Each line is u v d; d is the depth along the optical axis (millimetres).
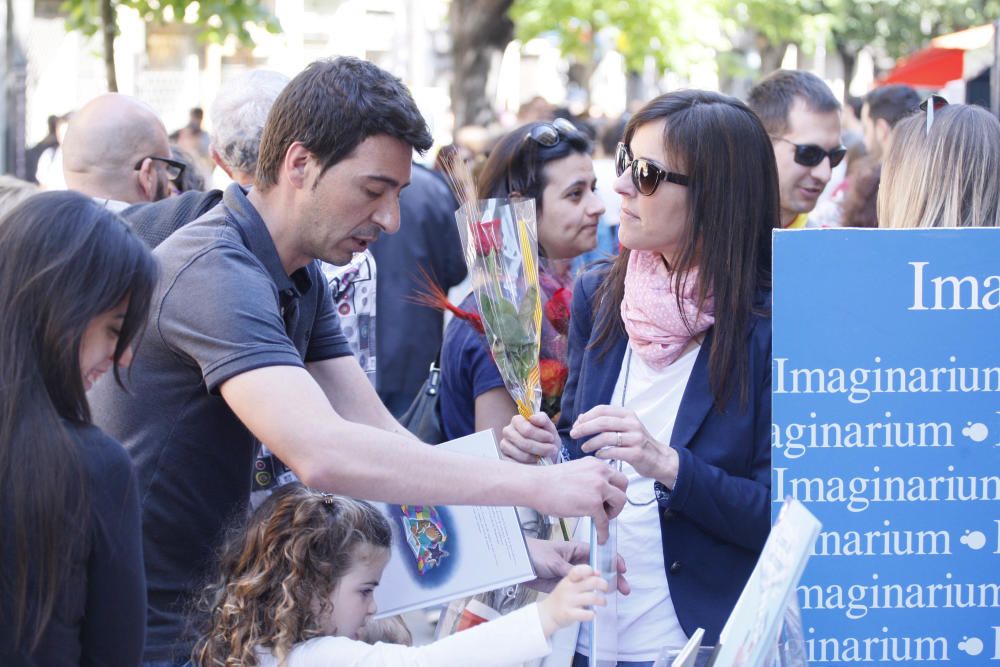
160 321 2342
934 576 2221
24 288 1855
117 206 3994
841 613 2229
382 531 2527
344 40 18688
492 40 11398
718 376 2547
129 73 15797
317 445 2170
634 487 2631
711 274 2545
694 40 12320
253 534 2488
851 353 2213
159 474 2441
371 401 2840
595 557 2326
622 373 2721
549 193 3627
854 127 10180
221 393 2283
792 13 14562
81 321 1870
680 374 2631
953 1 19844
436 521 2559
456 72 11500
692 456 2467
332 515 2469
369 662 2352
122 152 4102
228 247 2367
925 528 2219
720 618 2543
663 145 2557
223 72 17578
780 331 2215
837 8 15586
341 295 3764
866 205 5004
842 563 2225
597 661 2434
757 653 1826
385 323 5602
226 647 2445
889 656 2227
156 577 2484
